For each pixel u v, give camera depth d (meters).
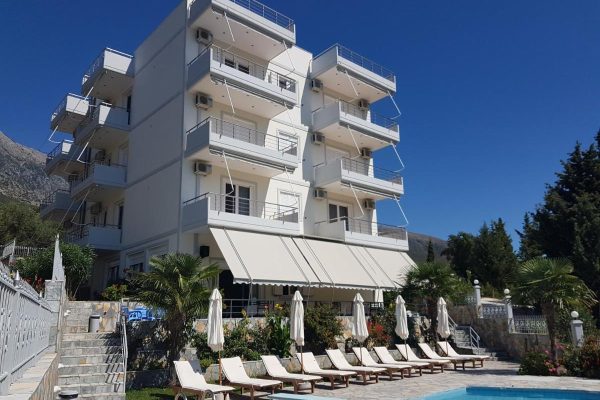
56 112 40.22
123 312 19.61
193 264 17.39
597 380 18.86
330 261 28.50
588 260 31.28
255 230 26.66
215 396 15.29
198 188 27.06
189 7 29.23
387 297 30.73
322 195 32.78
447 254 58.25
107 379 15.38
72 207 39.47
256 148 27.58
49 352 12.66
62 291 16.16
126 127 33.25
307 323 23.05
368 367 20.11
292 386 18.92
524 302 21.98
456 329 30.02
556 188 38.56
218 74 26.78
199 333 19.47
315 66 35.09
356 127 33.84
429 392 17.09
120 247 31.61
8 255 30.98
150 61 32.22
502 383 18.55
